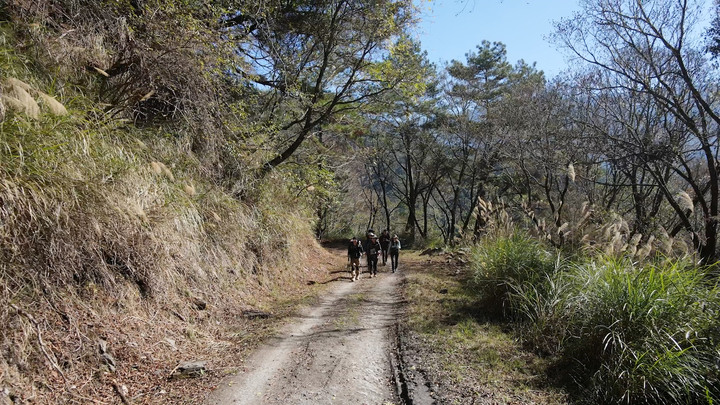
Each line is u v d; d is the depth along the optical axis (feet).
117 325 16.69
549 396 14.80
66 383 13.12
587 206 28.22
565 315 19.29
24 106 12.99
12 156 14.16
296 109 46.14
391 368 18.03
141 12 26.03
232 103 34.88
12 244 13.85
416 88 44.50
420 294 33.09
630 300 15.53
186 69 25.48
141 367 15.79
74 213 16.26
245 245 32.81
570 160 46.14
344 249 89.51
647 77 38.01
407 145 101.91
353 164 96.32
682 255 20.11
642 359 14.28
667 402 13.65
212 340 20.53
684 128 38.50
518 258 26.09
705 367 13.64
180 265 23.12
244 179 35.29
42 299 14.26
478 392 15.08
